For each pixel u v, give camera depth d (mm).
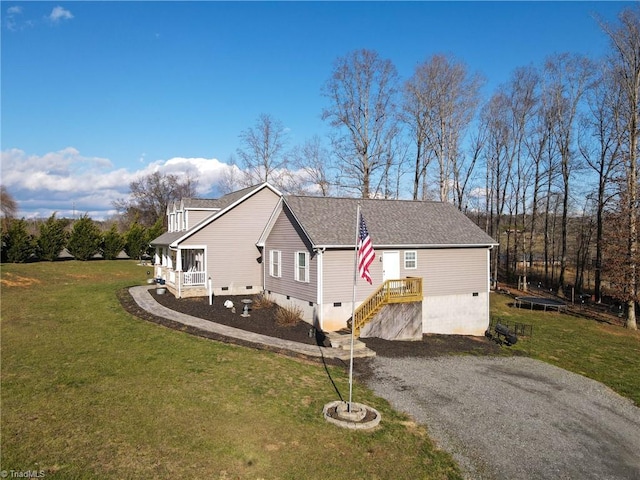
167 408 10344
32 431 8867
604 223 30891
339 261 20391
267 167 48625
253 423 10008
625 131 30375
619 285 27578
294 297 22156
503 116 43219
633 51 27703
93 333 16703
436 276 22891
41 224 40531
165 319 19094
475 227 25312
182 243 24875
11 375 11984
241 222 26500
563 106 39000
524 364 18375
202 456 8461
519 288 40875
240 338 17094
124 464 7945
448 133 40250
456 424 11430
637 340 24391
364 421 10742
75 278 32406
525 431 11461
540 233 54281
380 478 8531
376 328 19766
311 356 15953
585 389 15633
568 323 28125
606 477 9539
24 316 18969
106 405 10305
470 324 23766
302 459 8805
